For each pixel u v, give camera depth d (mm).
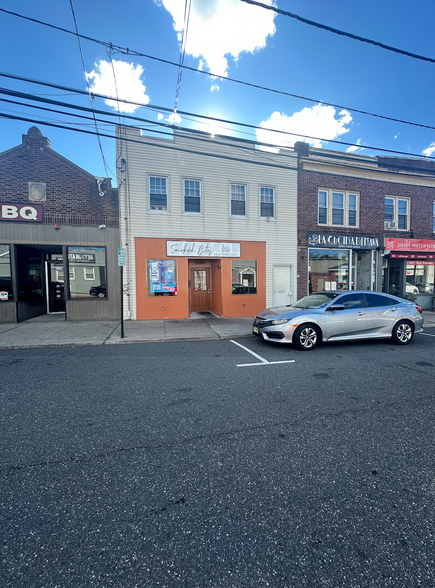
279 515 2068
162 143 11094
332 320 6902
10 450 2877
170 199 11234
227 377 4969
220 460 2707
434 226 15297
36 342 7582
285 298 12906
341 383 4664
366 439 3059
